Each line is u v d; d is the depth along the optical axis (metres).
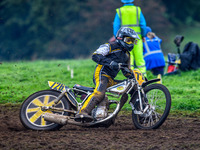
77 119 21.20
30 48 148.25
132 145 18.19
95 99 21.28
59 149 17.53
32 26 151.25
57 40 150.38
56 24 154.00
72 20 155.00
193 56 49.81
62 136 19.97
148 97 23.05
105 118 21.39
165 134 20.38
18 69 52.09
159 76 25.81
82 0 159.50
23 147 17.73
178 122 25.36
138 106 22.27
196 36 176.25
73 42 150.12
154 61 46.06
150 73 46.06
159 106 24.52
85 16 153.88
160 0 185.38
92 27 150.88
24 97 34.44
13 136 19.86
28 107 21.91
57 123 21.19
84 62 64.31
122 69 22.30
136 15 39.03
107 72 21.55
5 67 53.94
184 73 48.06
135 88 22.27
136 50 38.84
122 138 19.53
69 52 148.25
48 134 20.50
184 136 19.88
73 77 45.69
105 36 149.25
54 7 154.62
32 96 22.00
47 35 151.75
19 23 150.12
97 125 21.58
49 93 22.06
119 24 39.44
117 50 21.41
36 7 152.12
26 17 152.25
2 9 151.12
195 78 44.12
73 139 19.31
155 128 21.69
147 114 21.94
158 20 162.50
